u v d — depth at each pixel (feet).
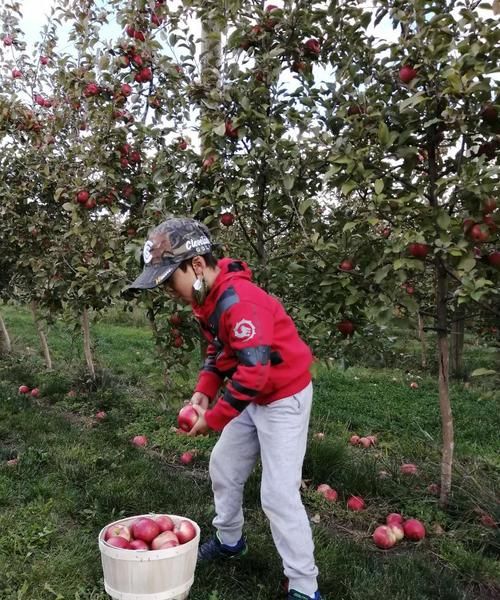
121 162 15.55
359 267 11.31
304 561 7.75
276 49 11.68
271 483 7.79
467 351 33.12
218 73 12.30
